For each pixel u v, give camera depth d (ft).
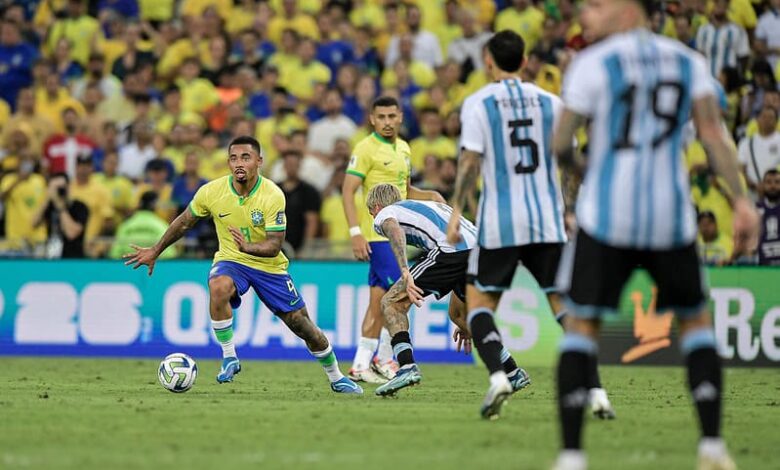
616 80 57.47
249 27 218.59
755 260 156.76
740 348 152.87
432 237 101.35
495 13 215.72
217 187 106.01
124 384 116.06
